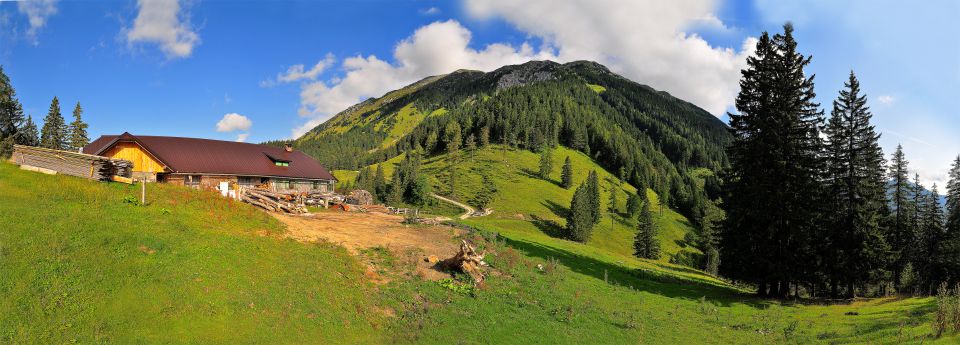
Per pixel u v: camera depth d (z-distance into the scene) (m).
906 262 51.81
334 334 15.29
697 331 23.12
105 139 51.06
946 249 52.00
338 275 20.17
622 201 165.00
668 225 150.75
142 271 15.43
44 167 27.53
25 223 17.08
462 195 145.75
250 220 26.02
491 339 17.44
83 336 11.84
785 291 33.38
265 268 18.39
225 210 26.64
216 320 13.97
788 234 32.72
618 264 45.59
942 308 16.50
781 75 34.12
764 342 20.89
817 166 33.28
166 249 17.67
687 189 188.38
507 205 137.75
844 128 38.31
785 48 34.69
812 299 32.41
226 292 15.60
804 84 33.84
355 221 34.97
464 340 16.73
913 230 52.44
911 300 25.62
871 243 36.97
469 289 22.41
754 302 30.84
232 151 53.84
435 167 186.75
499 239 36.69
